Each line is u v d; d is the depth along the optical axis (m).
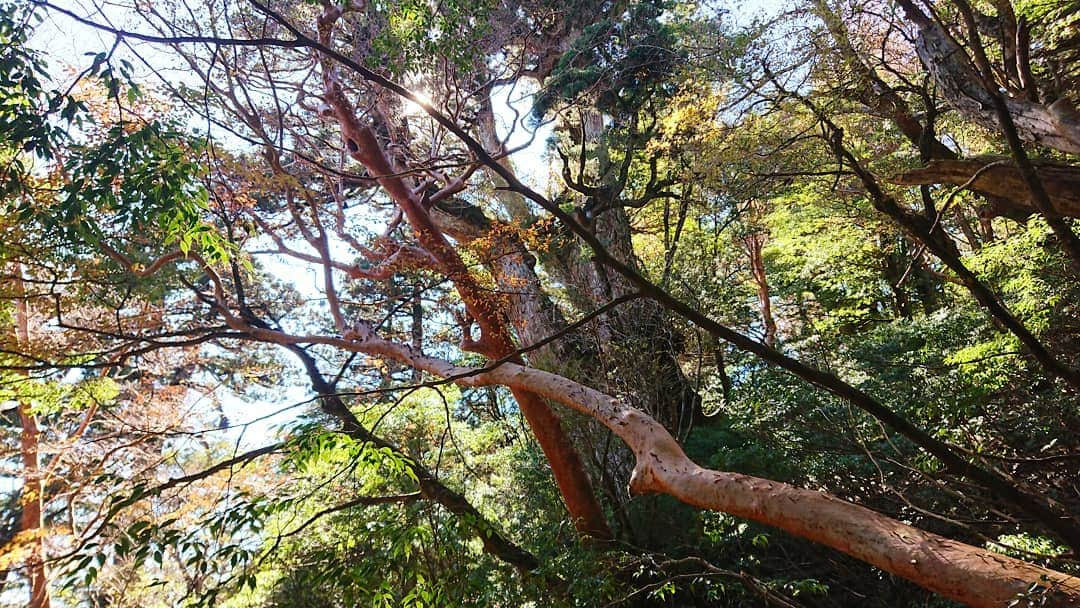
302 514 8.62
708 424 11.88
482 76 11.89
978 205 9.14
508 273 11.55
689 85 10.81
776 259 19.25
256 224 8.60
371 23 8.88
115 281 7.68
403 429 11.95
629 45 12.27
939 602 7.09
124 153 3.86
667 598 7.95
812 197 11.92
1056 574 2.44
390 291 11.14
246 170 8.09
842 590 8.02
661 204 15.17
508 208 13.45
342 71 9.76
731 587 7.08
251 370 14.36
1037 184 3.83
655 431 4.25
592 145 15.00
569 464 9.26
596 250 3.25
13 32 3.66
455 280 9.76
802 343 13.24
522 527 10.29
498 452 13.30
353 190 10.81
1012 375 8.09
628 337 10.91
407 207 9.73
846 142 8.51
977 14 7.05
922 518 7.07
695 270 11.70
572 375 10.68
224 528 4.62
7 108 3.44
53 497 11.09
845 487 8.44
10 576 8.83
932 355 10.40
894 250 15.84
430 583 5.09
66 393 9.91
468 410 15.12
